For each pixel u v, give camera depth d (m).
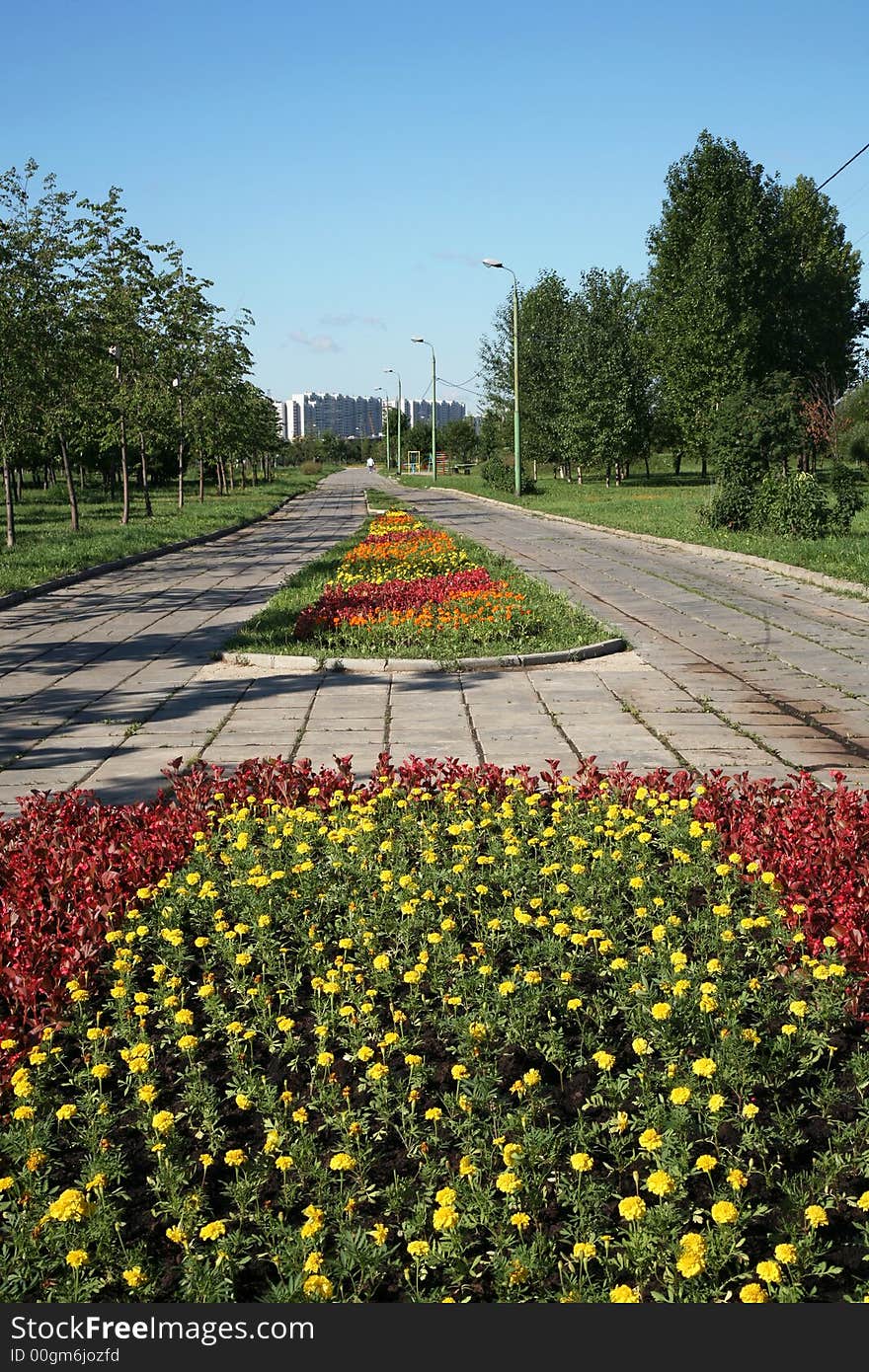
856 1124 3.13
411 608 12.49
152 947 4.61
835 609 13.49
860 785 6.62
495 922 4.34
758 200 42.19
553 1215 2.98
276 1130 3.25
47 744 8.27
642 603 14.62
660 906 4.60
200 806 6.04
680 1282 2.68
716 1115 3.21
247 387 49.12
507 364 57.25
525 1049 3.72
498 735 7.93
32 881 5.06
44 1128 3.32
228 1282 2.73
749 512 21.83
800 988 3.96
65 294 22.55
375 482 79.38
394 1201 2.96
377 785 6.25
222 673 10.71
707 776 6.52
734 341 40.28
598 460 50.41
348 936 4.60
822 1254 2.72
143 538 24.97
